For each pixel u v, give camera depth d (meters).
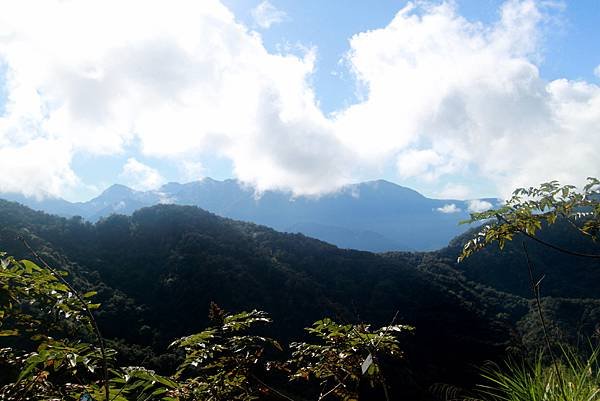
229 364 2.67
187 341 2.73
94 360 1.93
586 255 2.92
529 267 2.87
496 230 3.12
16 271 2.06
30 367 1.77
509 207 3.19
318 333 3.21
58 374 2.04
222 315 2.93
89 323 1.94
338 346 3.08
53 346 1.82
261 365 2.95
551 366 2.68
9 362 1.95
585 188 3.07
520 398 2.62
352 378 3.01
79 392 1.90
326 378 3.11
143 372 1.92
